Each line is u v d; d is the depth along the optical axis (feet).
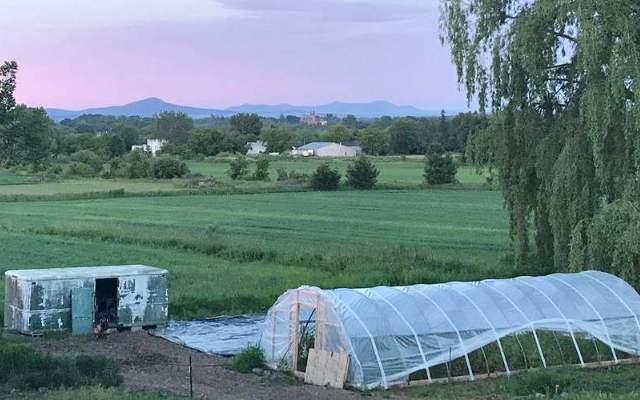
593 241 104.68
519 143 123.13
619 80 101.91
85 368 69.72
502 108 123.85
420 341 72.84
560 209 112.98
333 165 526.16
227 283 122.83
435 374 72.13
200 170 491.72
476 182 409.49
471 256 153.58
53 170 456.45
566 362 78.23
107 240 182.09
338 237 200.23
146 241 174.81
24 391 61.72
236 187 361.30
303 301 76.18
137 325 95.71
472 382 72.23
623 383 70.59
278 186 366.22
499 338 76.54
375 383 69.46
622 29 102.63
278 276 129.80
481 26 122.72
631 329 83.66
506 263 137.80
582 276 90.07
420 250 152.66
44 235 192.95
